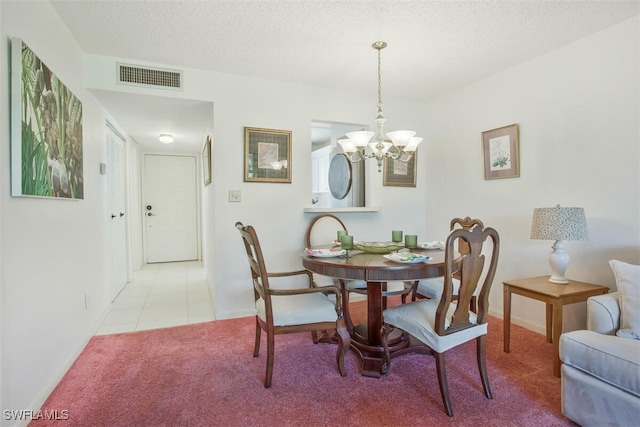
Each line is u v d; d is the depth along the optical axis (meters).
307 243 3.23
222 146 3.00
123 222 4.20
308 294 2.26
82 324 2.38
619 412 1.37
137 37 2.34
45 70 1.76
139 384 1.91
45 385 1.75
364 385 1.90
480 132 3.19
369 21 2.15
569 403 1.56
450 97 3.54
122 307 3.37
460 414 1.63
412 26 2.21
